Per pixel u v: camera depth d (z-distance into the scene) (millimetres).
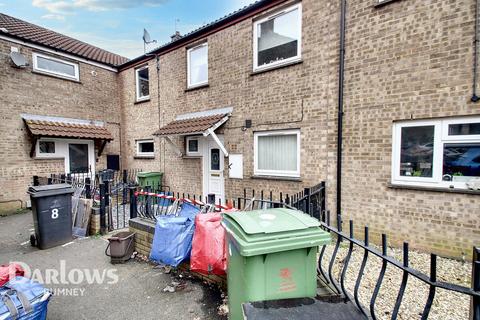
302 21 5719
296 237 1897
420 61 4379
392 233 4707
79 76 9523
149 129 9688
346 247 4496
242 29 6820
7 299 2156
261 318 1640
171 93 8828
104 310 2896
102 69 10234
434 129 4328
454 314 2605
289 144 6172
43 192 4688
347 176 5176
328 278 2553
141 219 4539
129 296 3148
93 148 9742
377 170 4840
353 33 5035
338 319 1669
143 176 8641
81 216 5555
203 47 8000
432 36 4266
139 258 4207
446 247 4219
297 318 1653
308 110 5695
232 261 2236
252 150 6715
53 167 8648
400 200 4617
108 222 5633
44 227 4695
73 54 9234
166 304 2969
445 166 4281
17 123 7906
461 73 4047
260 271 1869
